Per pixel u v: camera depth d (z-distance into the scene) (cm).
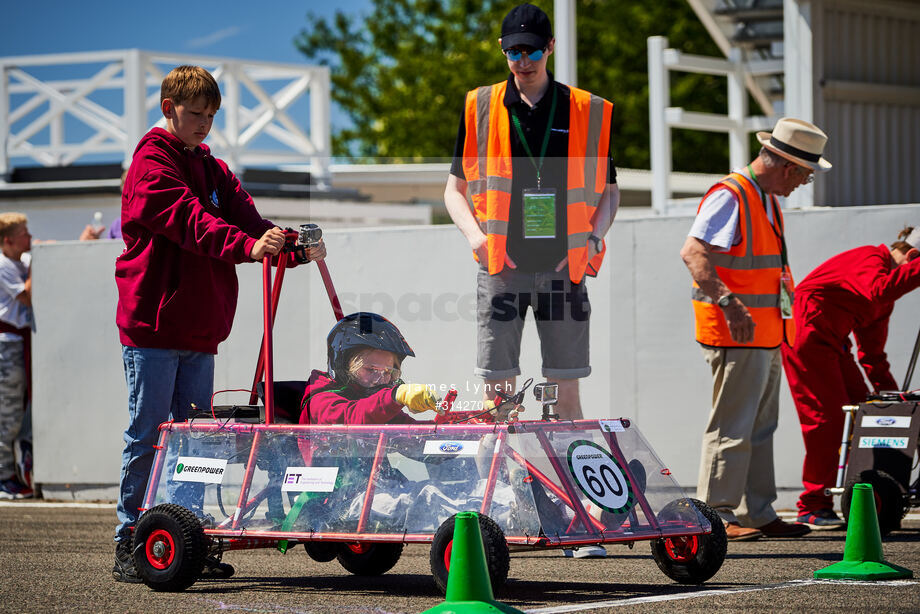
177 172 846
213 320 863
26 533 1134
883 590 746
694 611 679
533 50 870
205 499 809
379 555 870
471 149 902
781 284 1021
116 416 1452
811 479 1109
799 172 1014
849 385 1129
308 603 739
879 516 1023
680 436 1239
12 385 1505
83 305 1467
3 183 2395
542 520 704
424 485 739
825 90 1789
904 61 1902
